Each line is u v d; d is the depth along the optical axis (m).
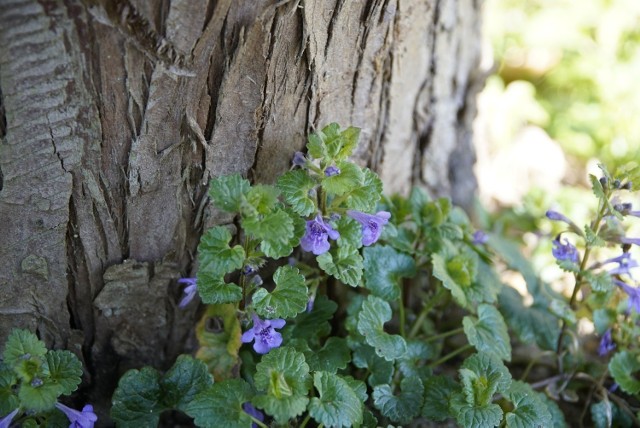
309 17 0.48
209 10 0.45
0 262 0.48
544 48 0.95
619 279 0.56
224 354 0.52
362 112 0.54
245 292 0.49
